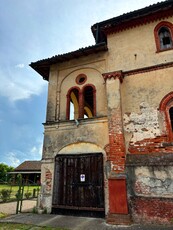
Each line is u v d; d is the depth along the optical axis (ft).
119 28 37.09
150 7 34.24
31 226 23.20
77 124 33.17
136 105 30.58
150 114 29.30
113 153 28.07
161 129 27.99
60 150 33.06
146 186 25.35
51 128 35.22
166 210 23.49
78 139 32.40
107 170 28.55
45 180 32.17
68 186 30.35
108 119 30.12
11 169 193.26
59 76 39.40
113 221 24.02
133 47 34.71
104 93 34.01
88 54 37.93
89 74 36.76
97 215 27.14
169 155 26.05
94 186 28.68
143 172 26.04
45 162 33.27
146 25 35.37
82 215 27.99
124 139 29.09
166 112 28.58
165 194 24.13
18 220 26.37
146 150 27.81
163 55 31.91
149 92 30.45
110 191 25.99
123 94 31.96
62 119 35.83
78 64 38.37
